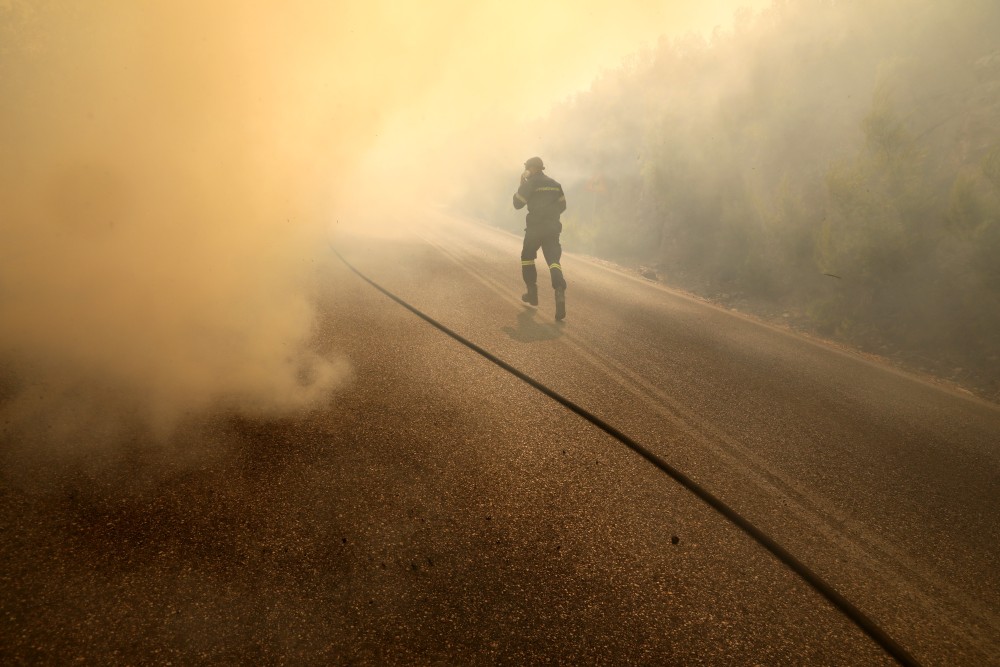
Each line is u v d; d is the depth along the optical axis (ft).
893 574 6.45
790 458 9.23
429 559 5.81
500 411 9.89
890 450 10.01
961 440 10.91
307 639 4.65
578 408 10.25
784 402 12.00
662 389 11.97
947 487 8.77
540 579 5.68
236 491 6.69
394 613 5.02
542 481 7.64
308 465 7.43
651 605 5.48
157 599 4.93
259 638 4.62
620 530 6.70
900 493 8.41
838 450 9.76
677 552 6.40
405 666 4.47
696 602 5.60
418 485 7.22
